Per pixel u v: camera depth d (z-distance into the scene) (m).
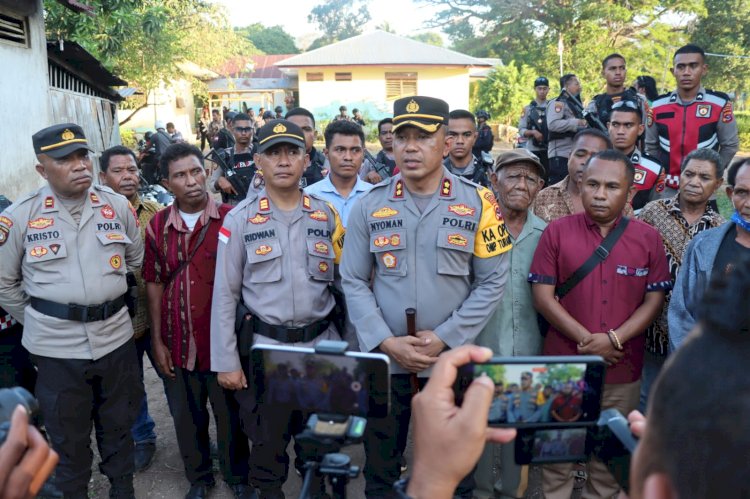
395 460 2.85
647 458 0.65
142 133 22.53
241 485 3.29
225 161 6.14
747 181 2.51
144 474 3.62
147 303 3.36
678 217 3.13
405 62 26.86
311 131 5.41
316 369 1.23
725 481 0.59
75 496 2.97
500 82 29.61
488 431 1.02
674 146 4.83
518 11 29.73
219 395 3.15
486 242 2.71
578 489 3.30
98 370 2.93
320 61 27.05
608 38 28.67
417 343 2.60
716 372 0.62
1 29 6.88
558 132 6.87
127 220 3.18
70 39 11.97
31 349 2.86
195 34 23.97
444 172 2.79
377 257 2.73
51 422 2.88
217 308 2.88
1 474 1.01
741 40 29.88
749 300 0.62
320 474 1.20
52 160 2.77
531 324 3.02
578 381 1.11
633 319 2.74
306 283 2.88
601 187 2.69
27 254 2.79
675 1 28.42
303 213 2.96
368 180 5.58
